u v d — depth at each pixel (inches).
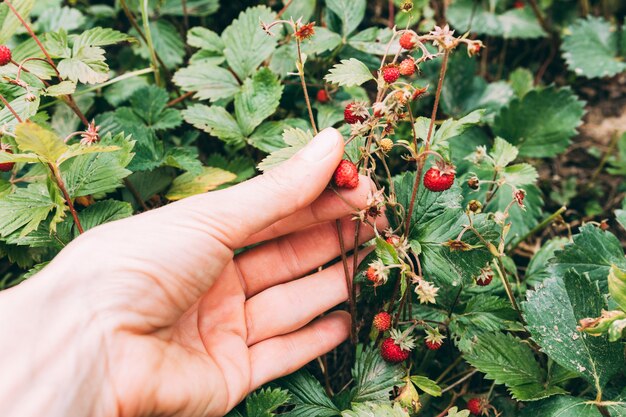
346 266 11.8
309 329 12.3
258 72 13.7
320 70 15.0
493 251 10.8
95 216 11.7
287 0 15.4
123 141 11.5
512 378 11.4
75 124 14.4
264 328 12.1
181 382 10.6
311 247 12.5
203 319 11.7
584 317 11.1
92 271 10.2
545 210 17.4
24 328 9.9
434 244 11.2
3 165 11.5
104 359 10.0
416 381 11.4
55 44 12.3
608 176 17.7
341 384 13.8
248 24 14.3
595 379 10.9
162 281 10.5
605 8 20.1
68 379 9.7
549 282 11.4
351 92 14.9
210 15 18.2
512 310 11.8
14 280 14.5
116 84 15.6
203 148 16.8
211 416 11.1
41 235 11.4
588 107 19.0
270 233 12.0
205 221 10.7
